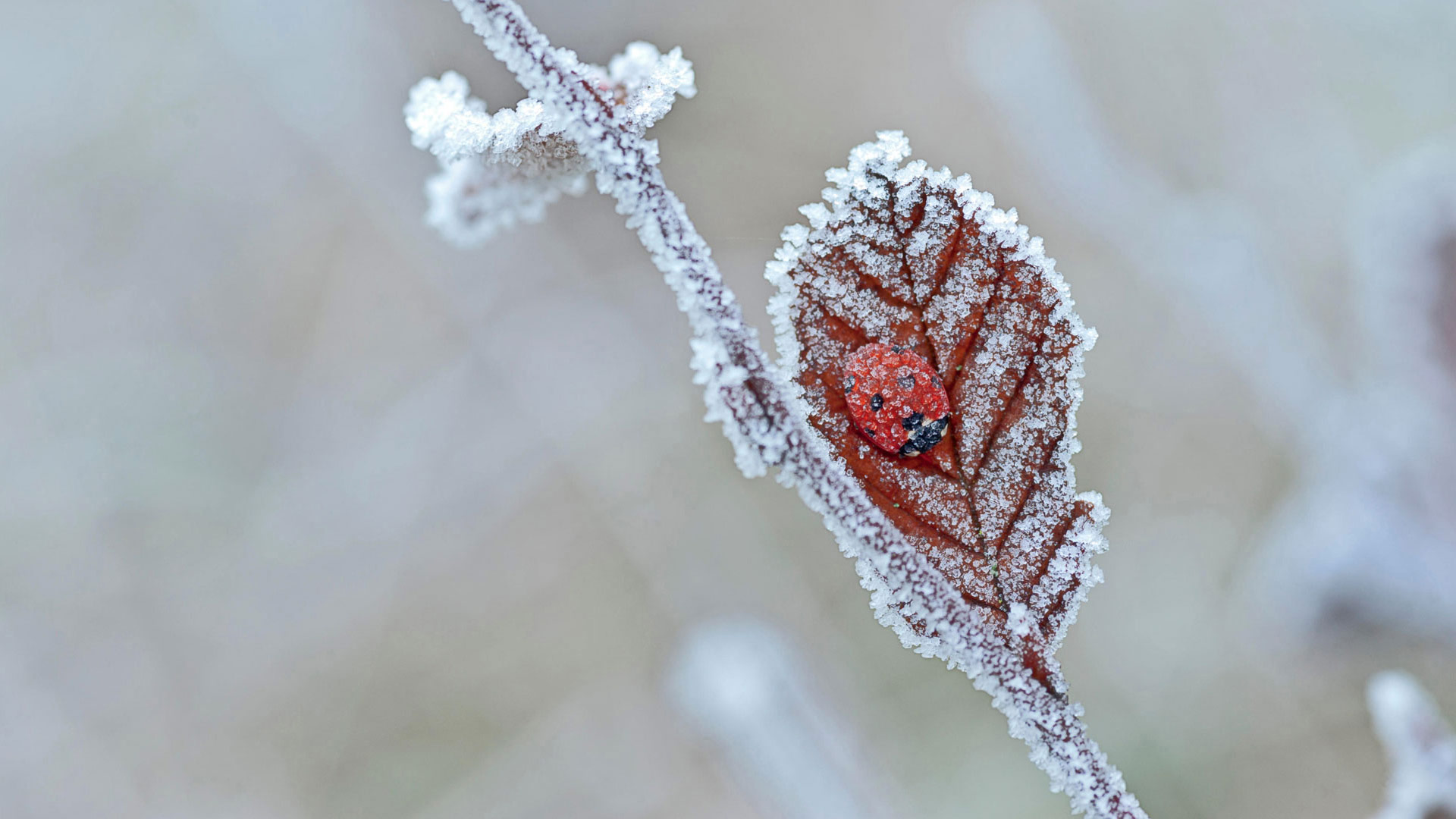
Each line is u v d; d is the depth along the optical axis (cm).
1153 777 57
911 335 25
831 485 24
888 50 68
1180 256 50
